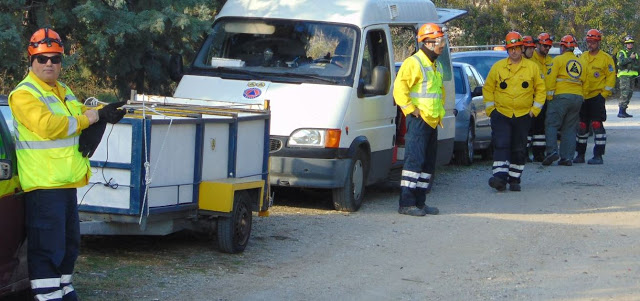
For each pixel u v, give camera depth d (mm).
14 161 5652
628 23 38281
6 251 5605
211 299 6812
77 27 10984
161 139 7398
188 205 7781
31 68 5648
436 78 10688
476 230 10086
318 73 10797
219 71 11094
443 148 13164
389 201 12008
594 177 14609
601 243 9469
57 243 5699
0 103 6426
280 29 11328
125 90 12164
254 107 10008
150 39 11391
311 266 8133
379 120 11484
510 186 13133
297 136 10320
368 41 11266
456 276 7938
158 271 7559
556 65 15680
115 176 7273
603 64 16094
